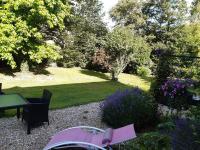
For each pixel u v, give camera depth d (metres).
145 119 6.50
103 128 6.76
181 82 6.48
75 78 16.50
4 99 6.33
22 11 14.38
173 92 6.42
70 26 20.52
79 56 20.69
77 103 9.38
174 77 7.51
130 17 25.94
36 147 5.52
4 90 11.27
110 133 4.67
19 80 14.19
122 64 16.84
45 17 14.59
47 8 14.75
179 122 3.78
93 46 20.44
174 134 3.71
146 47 18.45
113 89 13.36
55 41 20.31
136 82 17.22
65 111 8.29
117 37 16.42
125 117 6.34
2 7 14.10
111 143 4.40
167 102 7.08
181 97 6.46
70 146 4.45
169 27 26.75
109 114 6.60
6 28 13.48
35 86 12.70
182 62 7.72
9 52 14.16
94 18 21.66
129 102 6.55
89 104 9.43
